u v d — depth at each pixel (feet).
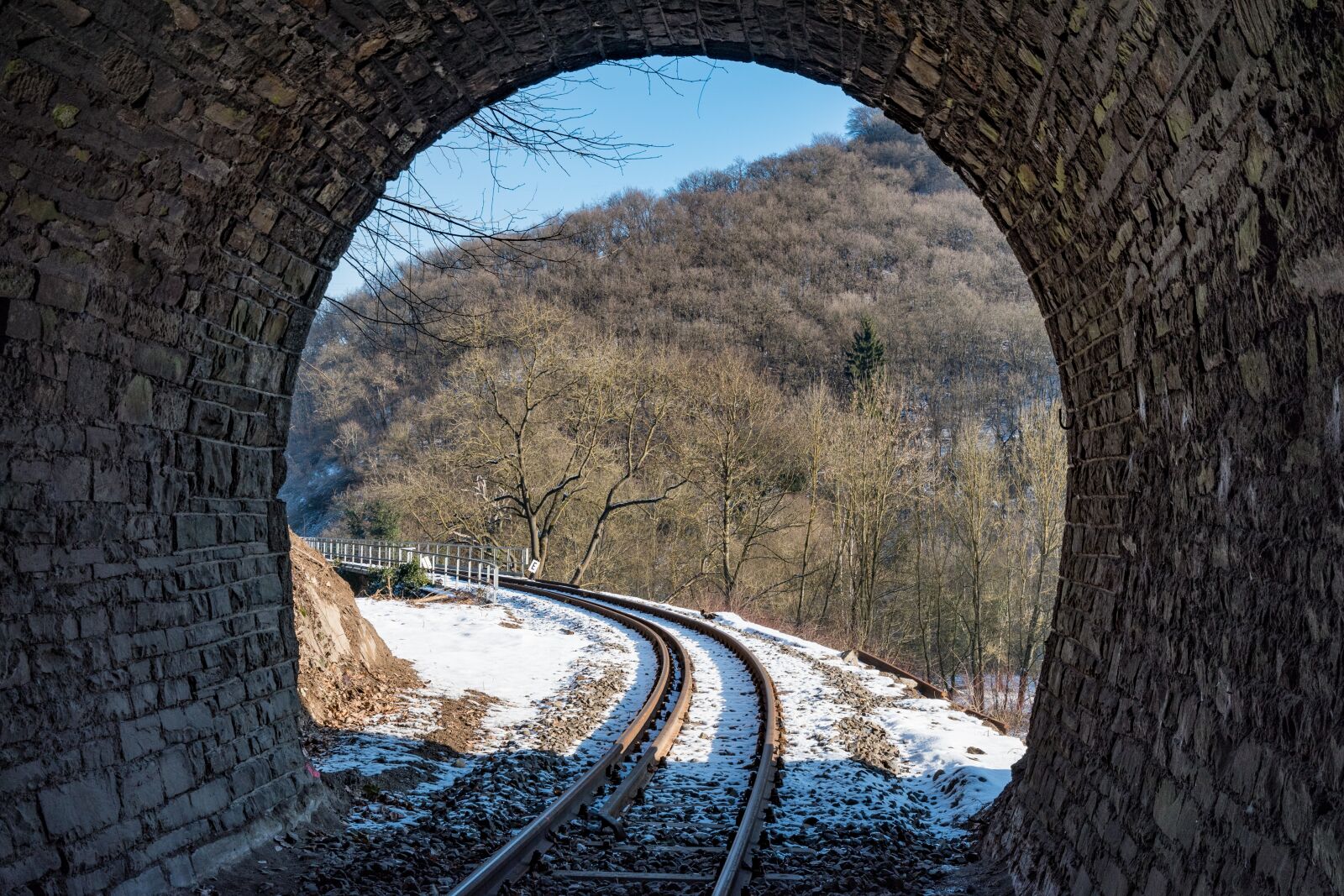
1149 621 16.79
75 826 17.25
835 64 24.23
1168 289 16.02
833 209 309.42
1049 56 16.63
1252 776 11.84
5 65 15.43
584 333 135.13
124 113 17.60
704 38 25.32
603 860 21.20
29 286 17.28
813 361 235.81
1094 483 21.35
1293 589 11.42
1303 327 11.25
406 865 20.42
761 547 135.23
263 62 19.10
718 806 26.68
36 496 17.39
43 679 17.20
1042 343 224.94
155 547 20.58
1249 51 11.31
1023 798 22.61
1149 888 14.34
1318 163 10.44
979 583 108.17
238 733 22.65
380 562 108.78
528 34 23.58
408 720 36.73
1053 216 20.75
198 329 21.80
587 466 130.93
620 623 74.84
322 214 24.31
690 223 283.79
